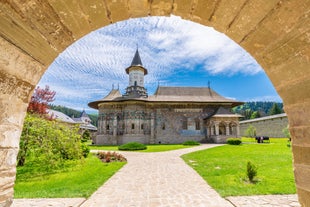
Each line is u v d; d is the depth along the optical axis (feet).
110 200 18.52
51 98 65.82
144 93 136.26
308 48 5.71
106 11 6.68
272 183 22.85
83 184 23.73
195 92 135.74
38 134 30.07
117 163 41.37
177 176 28.68
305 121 6.26
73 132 35.91
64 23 6.53
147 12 7.07
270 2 5.65
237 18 6.68
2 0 5.11
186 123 121.08
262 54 7.33
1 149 5.68
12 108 6.10
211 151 61.57
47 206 16.57
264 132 161.17
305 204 6.38
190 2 6.56
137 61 142.10
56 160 32.76
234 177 26.35
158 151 69.10
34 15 5.79
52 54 7.14
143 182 25.27
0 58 5.32
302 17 5.40
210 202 17.66
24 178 27.32
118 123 119.34
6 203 5.96
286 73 6.81
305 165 6.31
